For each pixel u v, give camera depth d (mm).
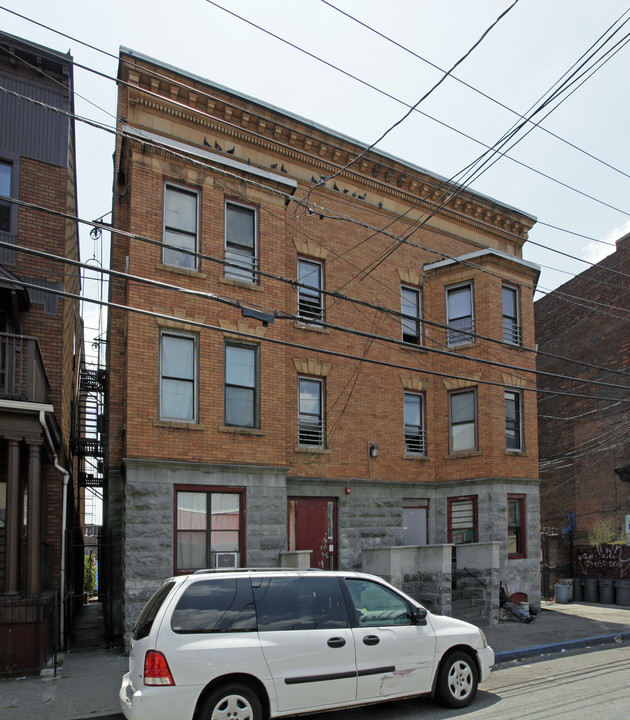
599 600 20844
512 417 18375
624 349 25359
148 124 15023
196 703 6910
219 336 13992
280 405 14523
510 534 17609
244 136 16281
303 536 15641
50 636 11492
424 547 15219
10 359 11391
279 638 7441
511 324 18719
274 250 15062
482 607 15750
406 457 17719
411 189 18953
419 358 18469
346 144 17750
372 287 17875
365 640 7906
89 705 8641
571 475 26625
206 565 13141
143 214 13578
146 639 7047
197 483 13219
